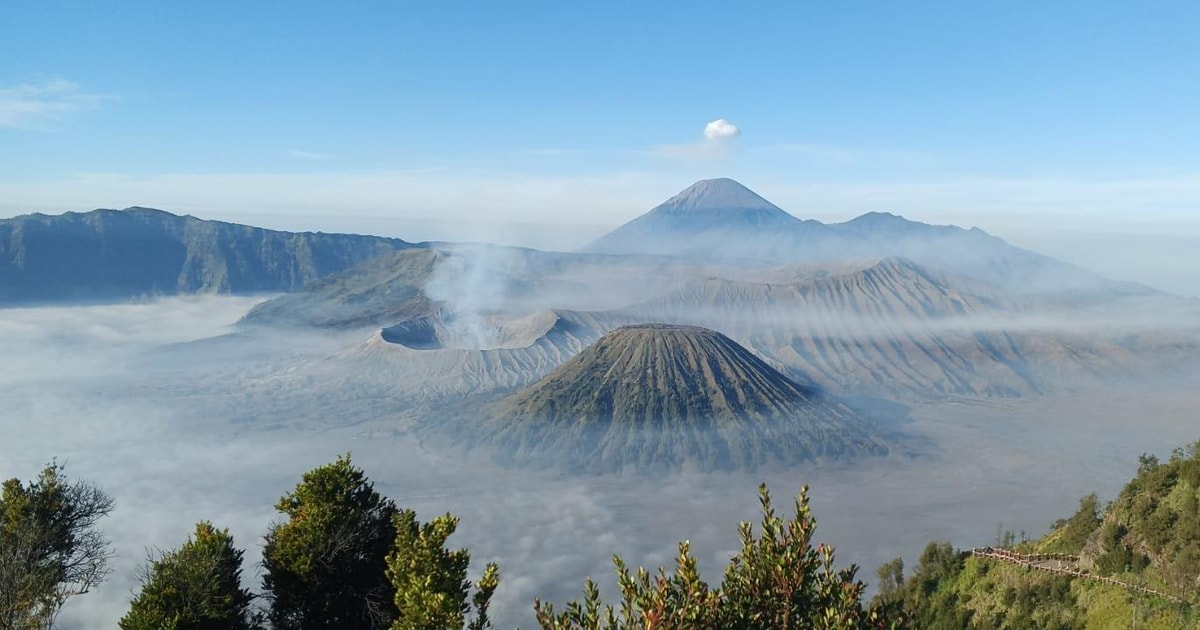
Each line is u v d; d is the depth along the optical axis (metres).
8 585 32.94
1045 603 52.28
